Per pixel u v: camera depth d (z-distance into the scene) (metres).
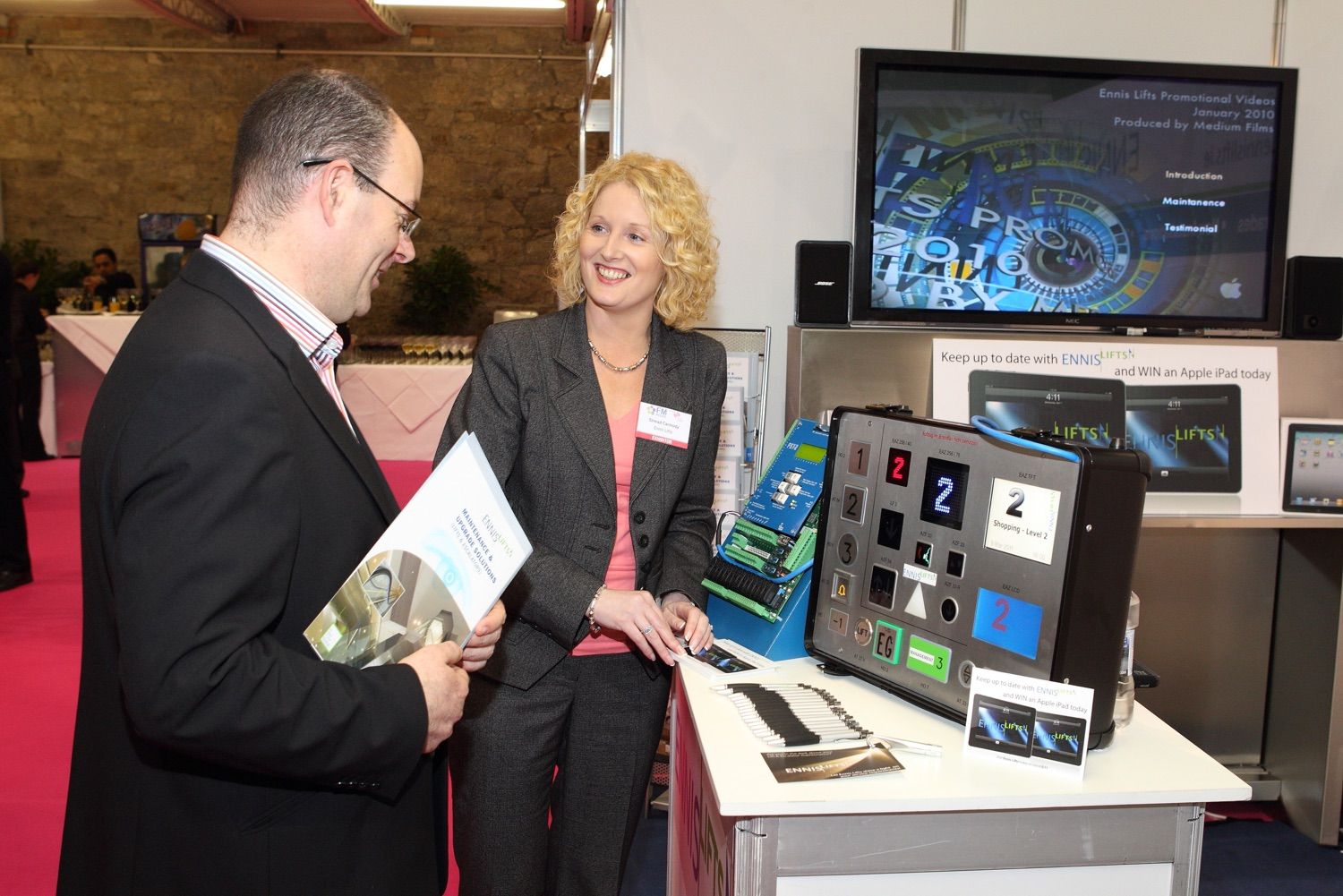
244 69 9.25
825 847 1.15
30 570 4.36
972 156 2.45
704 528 1.78
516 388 1.58
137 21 9.18
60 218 9.39
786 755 1.22
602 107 2.79
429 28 9.23
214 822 0.94
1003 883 1.19
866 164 2.41
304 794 0.98
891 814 1.16
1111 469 1.19
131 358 0.90
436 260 9.10
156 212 9.40
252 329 0.93
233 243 0.98
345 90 1.00
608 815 1.66
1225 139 2.50
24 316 6.80
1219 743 2.75
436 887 1.17
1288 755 2.66
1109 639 1.24
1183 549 2.69
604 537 1.59
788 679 1.49
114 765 0.94
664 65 2.57
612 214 1.55
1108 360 2.42
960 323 2.48
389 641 1.01
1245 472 2.45
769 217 2.62
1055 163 2.47
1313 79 2.68
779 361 2.66
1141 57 2.65
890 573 1.43
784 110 2.59
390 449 6.92
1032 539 1.24
